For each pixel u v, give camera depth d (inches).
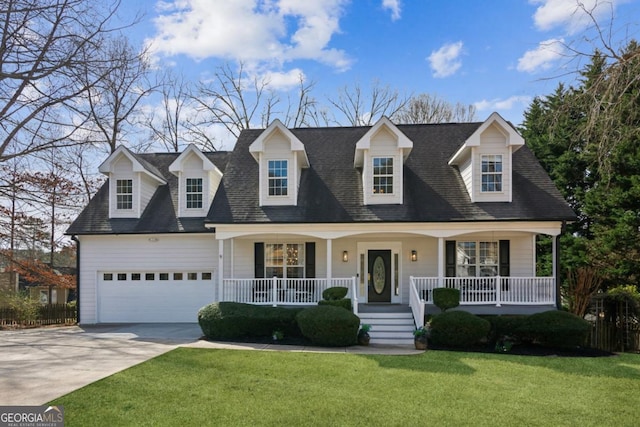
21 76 589.6
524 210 559.5
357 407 252.7
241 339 490.6
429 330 475.8
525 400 273.7
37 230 820.0
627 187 713.0
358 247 639.8
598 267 764.6
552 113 408.5
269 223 571.2
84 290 649.0
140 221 656.4
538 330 458.9
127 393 271.6
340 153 689.0
